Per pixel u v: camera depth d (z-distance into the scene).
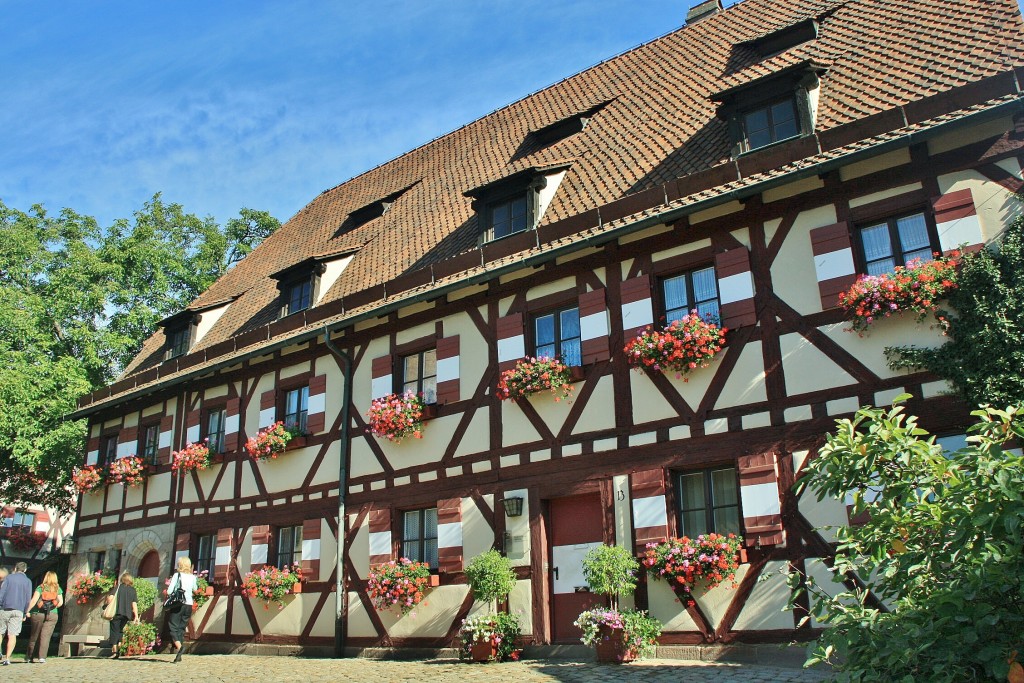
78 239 27.17
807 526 9.54
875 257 9.93
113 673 11.84
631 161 13.23
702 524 10.53
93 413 20.45
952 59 10.91
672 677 8.73
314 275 16.42
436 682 9.50
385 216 18.25
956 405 8.91
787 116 11.41
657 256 11.42
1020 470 4.49
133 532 18.34
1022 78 9.26
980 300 8.79
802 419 9.84
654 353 10.77
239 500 16.12
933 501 5.07
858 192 10.05
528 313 12.53
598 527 11.32
